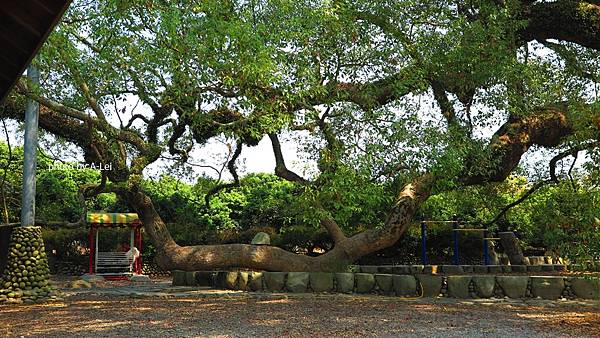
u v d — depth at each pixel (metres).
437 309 9.77
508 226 20.12
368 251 13.30
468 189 16.42
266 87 10.39
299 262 13.28
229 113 13.35
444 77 11.88
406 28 11.51
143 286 14.66
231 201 24.03
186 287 13.89
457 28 11.38
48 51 9.11
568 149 13.08
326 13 10.05
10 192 17.94
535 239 19.34
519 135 13.27
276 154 13.78
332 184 10.59
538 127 13.44
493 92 11.75
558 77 13.57
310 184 11.48
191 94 9.79
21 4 3.88
